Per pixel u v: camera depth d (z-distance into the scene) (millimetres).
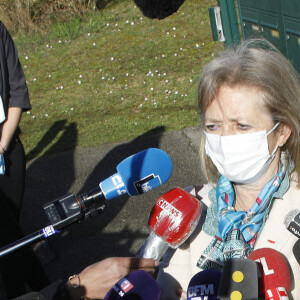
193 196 1876
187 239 1936
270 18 4359
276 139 1722
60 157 6047
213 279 1583
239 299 1320
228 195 1835
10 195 3617
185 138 5855
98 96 7449
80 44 9461
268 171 1770
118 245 4469
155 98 7012
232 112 1666
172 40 8758
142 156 1851
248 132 1690
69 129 6645
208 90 1688
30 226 5016
